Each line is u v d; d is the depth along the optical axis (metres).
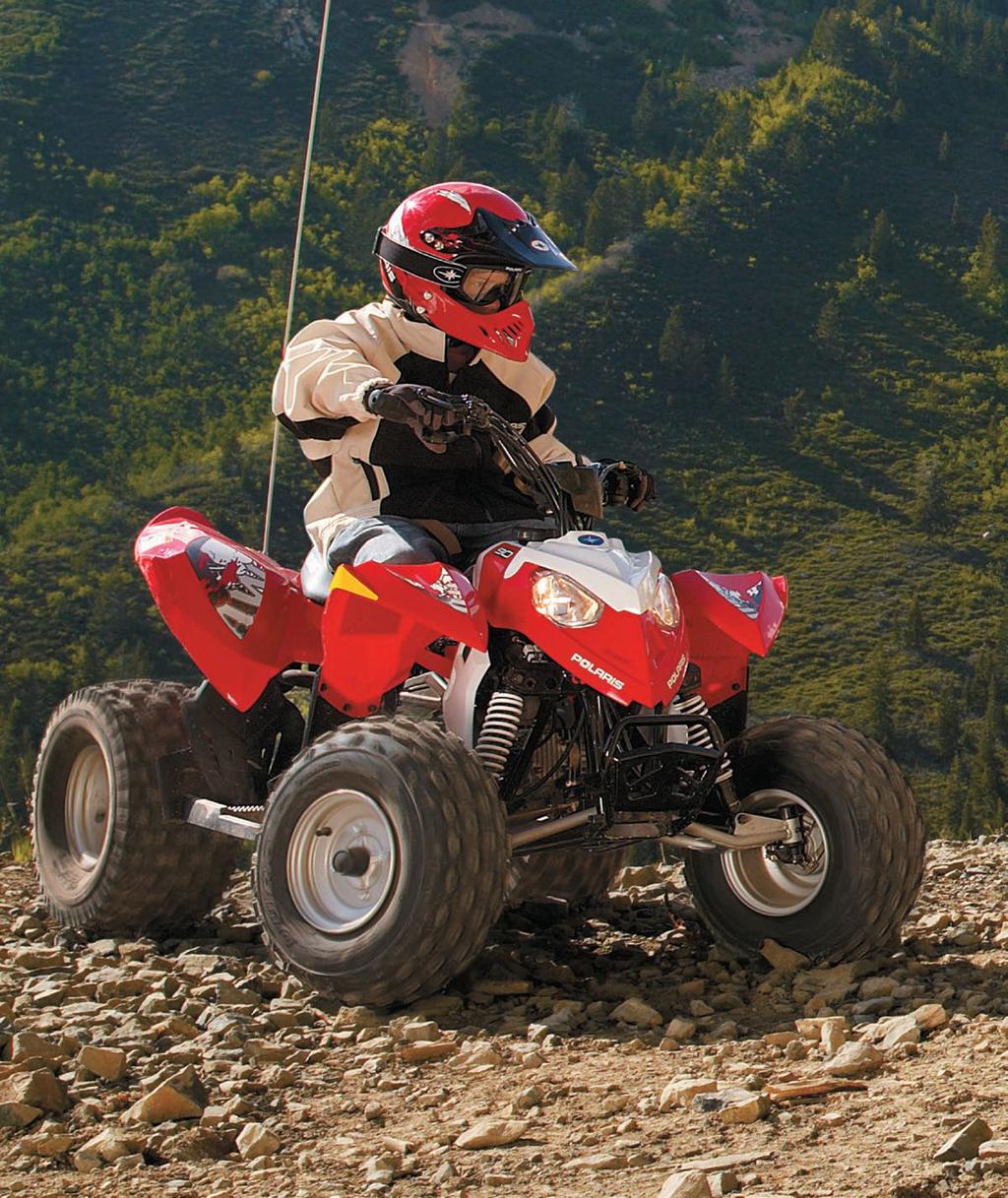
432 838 9.47
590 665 10.08
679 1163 6.83
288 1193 6.81
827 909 10.65
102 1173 7.20
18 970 11.55
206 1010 9.87
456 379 11.70
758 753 11.00
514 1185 6.74
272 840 10.27
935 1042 8.45
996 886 14.41
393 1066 8.77
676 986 10.50
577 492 11.23
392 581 10.18
